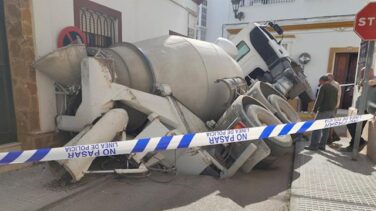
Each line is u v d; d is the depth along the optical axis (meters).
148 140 2.98
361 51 7.45
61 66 4.05
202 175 4.08
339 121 4.21
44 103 4.55
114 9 6.21
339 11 11.52
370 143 5.09
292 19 12.05
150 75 4.65
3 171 4.00
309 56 11.95
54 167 3.71
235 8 13.44
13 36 4.26
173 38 5.32
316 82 12.02
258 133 3.45
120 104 4.18
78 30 5.21
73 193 3.37
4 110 4.36
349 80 11.78
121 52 4.68
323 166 4.66
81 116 3.88
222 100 5.30
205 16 14.30
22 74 4.30
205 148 4.38
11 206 3.06
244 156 3.98
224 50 6.52
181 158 4.16
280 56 7.57
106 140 3.74
